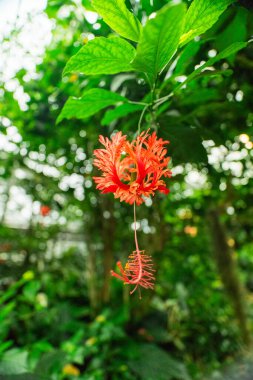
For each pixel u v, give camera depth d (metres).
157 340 4.42
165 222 4.21
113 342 3.97
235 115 2.23
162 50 0.92
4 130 3.29
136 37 0.99
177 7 0.75
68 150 3.78
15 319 3.80
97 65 1.05
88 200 4.19
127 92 1.77
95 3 0.92
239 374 4.49
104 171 1.05
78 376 3.21
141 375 3.62
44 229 5.13
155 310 5.03
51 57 2.79
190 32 1.03
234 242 5.70
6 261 5.15
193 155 1.36
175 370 3.76
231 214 4.49
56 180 4.10
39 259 5.13
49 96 2.94
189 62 1.63
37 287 3.58
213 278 6.00
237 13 1.34
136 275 1.02
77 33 2.65
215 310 5.84
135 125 1.81
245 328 5.26
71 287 5.23
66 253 5.78
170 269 5.67
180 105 1.69
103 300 4.56
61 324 4.15
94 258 4.59
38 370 2.91
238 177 3.21
